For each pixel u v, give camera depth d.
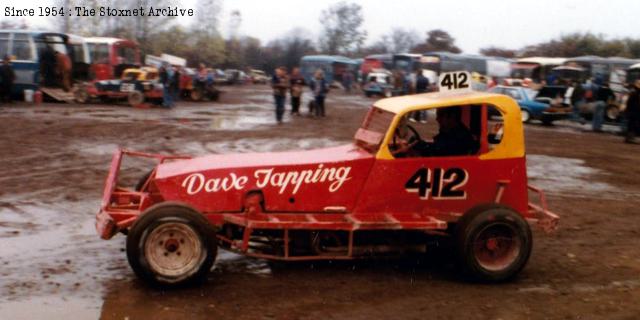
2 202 9.22
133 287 5.99
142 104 26.92
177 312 5.43
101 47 35.69
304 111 28.62
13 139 15.40
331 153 6.79
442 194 6.56
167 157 7.22
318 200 6.40
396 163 6.45
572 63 42.25
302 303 5.74
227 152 14.81
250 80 66.19
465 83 7.23
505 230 6.36
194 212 5.91
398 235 6.80
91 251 7.09
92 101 27.78
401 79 34.56
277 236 6.56
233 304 5.66
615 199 11.15
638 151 18.48
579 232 8.70
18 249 7.06
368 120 7.13
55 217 8.52
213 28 68.62
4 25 41.38
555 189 11.95
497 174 6.63
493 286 6.35
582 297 6.07
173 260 5.93
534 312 5.65
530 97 27.58
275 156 6.74
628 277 6.72
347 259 6.81
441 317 5.49
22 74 26.66
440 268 6.90
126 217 6.19
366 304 5.76
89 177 11.23
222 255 7.11
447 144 6.70
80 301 5.60
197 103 31.70
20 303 5.50
